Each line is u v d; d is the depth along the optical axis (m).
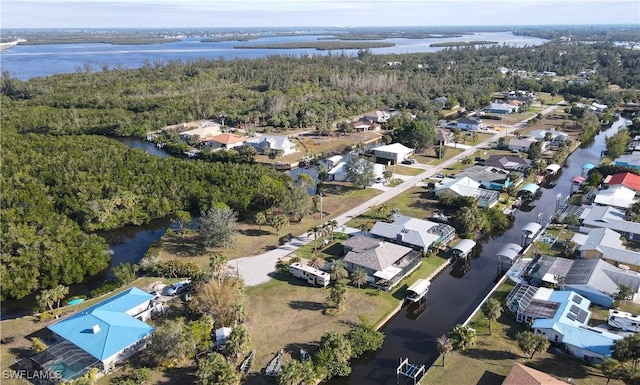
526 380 53.16
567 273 77.88
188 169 128.75
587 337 61.22
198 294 70.06
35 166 130.25
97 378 57.41
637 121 185.88
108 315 65.12
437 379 57.53
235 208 108.12
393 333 68.75
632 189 114.44
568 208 108.50
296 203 102.38
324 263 84.12
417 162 149.38
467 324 68.69
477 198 110.56
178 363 59.97
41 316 69.88
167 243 94.38
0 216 96.75
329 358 59.03
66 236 89.94
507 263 86.00
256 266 84.75
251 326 67.88
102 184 115.69
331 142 176.75
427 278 82.50
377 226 95.94
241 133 187.00
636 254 82.06
